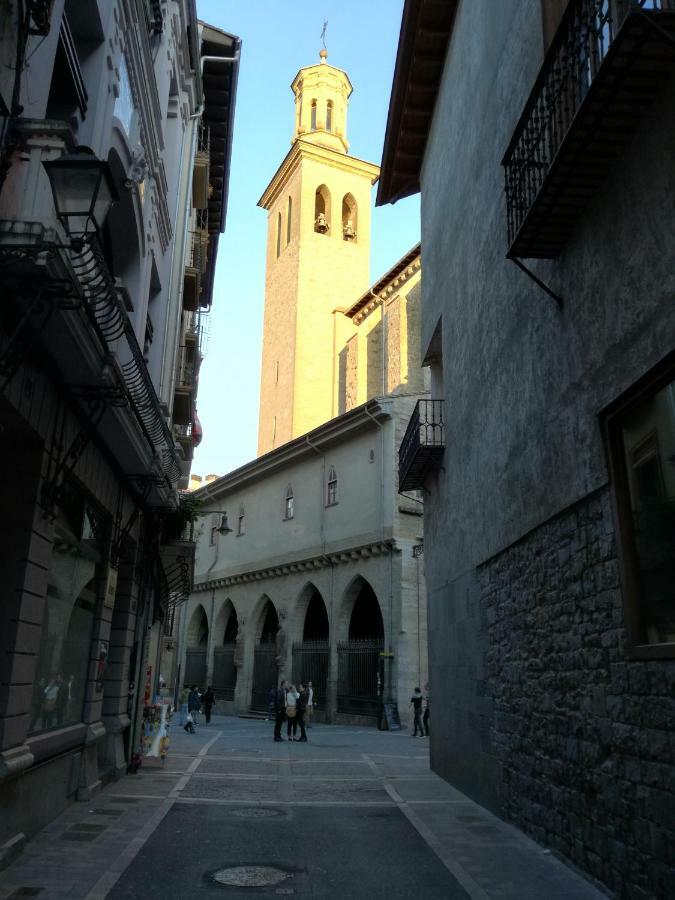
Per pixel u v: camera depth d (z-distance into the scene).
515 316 9.76
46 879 6.50
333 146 57.59
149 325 14.12
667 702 5.59
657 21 5.07
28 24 5.83
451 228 14.57
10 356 6.23
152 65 11.14
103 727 11.36
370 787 13.02
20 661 7.27
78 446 8.73
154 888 6.44
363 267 54.94
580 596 7.40
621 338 6.43
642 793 5.96
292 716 22.36
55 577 8.88
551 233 7.62
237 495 42.19
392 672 27.67
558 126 7.43
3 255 5.67
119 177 10.14
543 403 8.54
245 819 9.70
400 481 17.34
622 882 6.26
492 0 11.42
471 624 12.21
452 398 14.25
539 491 8.66
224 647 40.91
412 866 7.52
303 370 50.47
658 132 5.73
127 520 12.45
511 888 6.75
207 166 20.31
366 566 30.02
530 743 8.93
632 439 6.43
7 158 5.96
